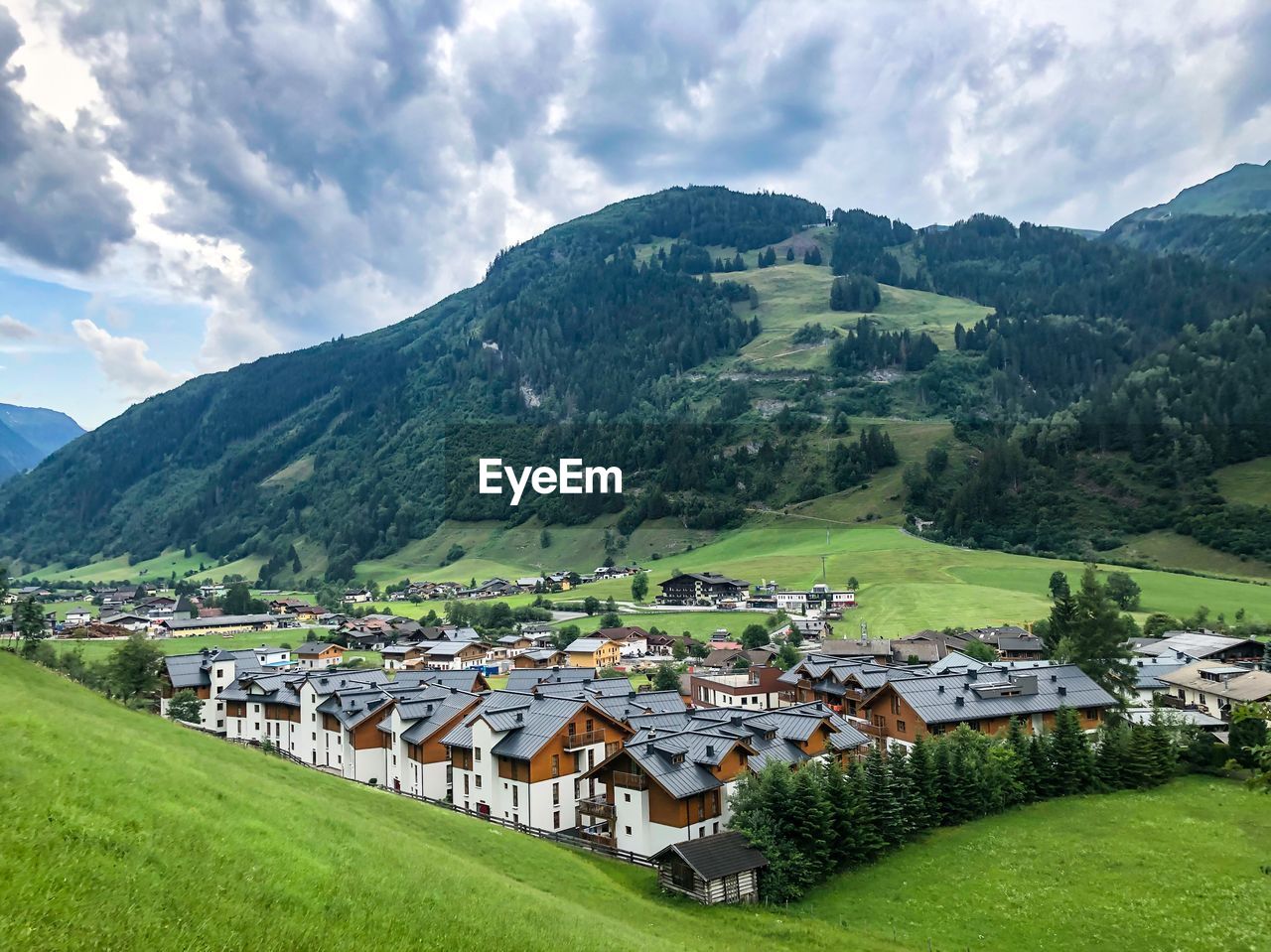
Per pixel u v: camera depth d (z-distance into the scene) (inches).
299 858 1311.5
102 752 1406.3
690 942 1941.4
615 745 3395.7
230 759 2491.4
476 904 1473.9
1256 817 2994.6
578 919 1681.8
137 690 5226.4
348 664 7495.1
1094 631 4645.7
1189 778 3553.2
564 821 3186.5
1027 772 3289.9
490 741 3267.7
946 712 3737.7
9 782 1099.3
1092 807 3174.2
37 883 897.5
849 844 2610.7
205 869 1115.3
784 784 2583.7
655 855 2546.8
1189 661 5620.1
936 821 2982.3
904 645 6269.7
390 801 2726.4
